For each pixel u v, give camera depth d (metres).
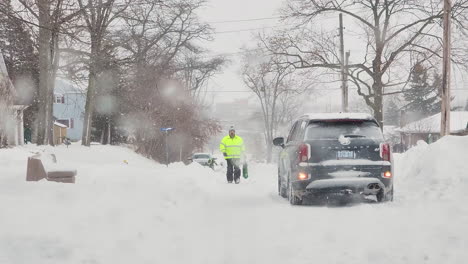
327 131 13.80
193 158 53.22
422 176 15.78
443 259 6.88
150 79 51.00
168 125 54.53
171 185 14.49
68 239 7.83
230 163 22.55
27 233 7.88
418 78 46.00
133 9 29.05
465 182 13.85
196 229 9.45
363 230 9.11
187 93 59.66
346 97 48.00
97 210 10.10
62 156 40.00
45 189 12.45
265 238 8.68
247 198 15.23
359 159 13.57
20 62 51.94
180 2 39.81
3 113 33.38
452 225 8.99
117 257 7.28
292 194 13.80
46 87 41.69
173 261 7.19
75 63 40.16
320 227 9.62
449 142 16.33
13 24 19.86
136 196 12.41
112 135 63.72
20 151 24.83
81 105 85.06
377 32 45.38
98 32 30.83
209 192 15.22
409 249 7.48
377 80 46.00
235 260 7.24
